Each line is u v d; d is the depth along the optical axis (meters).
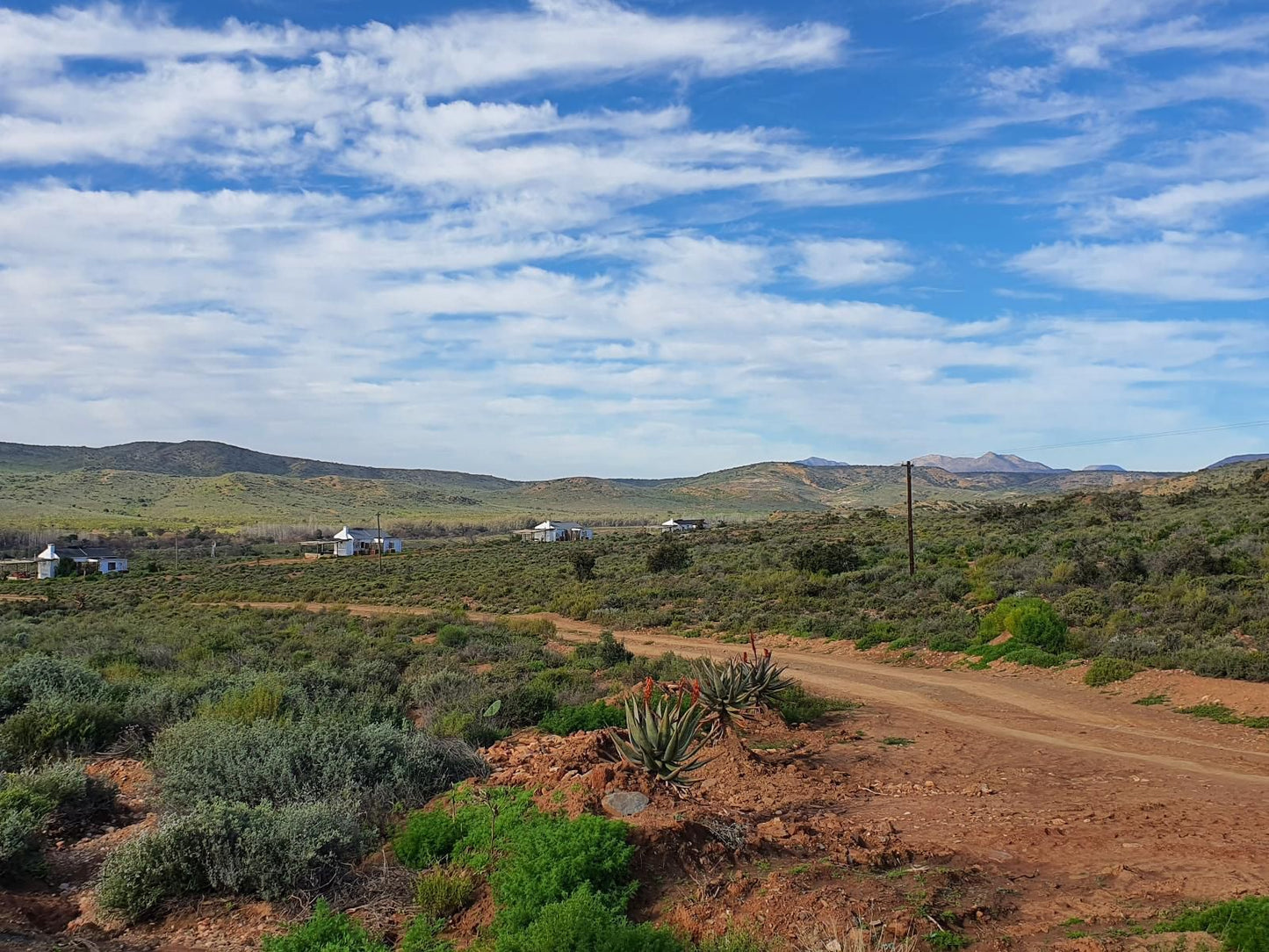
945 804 11.30
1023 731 16.73
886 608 34.56
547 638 35.28
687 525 148.00
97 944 7.55
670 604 45.31
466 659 26.00
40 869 9.11
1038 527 60.69
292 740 11.05
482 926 7.30
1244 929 5.90
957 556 47.88
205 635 29.11
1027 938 6.52
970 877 7.86
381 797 10.50
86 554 105.38
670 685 17.36
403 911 8.02
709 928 6.80
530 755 13.05
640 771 10.32
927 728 16.95
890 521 86.44
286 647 27.08
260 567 95.12
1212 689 18.39
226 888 8.45
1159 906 7.02
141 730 14.72
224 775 10.34
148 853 8.23
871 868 8.13
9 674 16.22
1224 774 12.92
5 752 12.36
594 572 65.31
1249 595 26.34
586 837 7.71
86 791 11.30
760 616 36.59
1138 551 39.12
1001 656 24.73
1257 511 51.69
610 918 6.55
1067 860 8.53
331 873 8.65
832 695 21.31
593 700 18.03
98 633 30.95
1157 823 9.92
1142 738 15.86
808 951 6.25
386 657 25.00
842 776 12.93
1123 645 22.55
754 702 17.41
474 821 9.17
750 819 10.01
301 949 6.84
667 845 8.00
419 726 15.97
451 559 93.12
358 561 100.62
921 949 6.33
